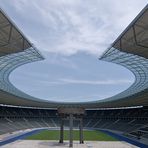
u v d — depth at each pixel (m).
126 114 110.88
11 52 35.56
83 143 53.59
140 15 22.56
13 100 86.19
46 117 122.94
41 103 100.06
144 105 96.44
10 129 86.00
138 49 32.06
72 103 107.31
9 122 96.94
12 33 28.48
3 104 103.12
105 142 57.03
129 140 61.62
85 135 76.06
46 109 127.06
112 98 96.00
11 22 25.38
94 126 114.56
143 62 46.25
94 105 106.38
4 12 23.39
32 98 93.88
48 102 100.81
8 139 60.03
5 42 31.06
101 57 40.41
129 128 92.31
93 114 125.12
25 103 98.62
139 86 73.12
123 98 77.25
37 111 123.38
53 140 59.22
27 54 41.69
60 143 52.69
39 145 49.12
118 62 45.94
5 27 26.61
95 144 52.72
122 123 104.69
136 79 62.84
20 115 112.31
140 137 67.62
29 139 60.97
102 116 121.50
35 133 80.38
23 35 29.12
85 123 119.94
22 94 86.56
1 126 85.44
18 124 100.06
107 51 36.22
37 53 38.91
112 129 102.44
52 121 121.25
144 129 80.94
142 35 27.28
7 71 56.62
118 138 67.12
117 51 36.88
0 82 69.69
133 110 108.94
